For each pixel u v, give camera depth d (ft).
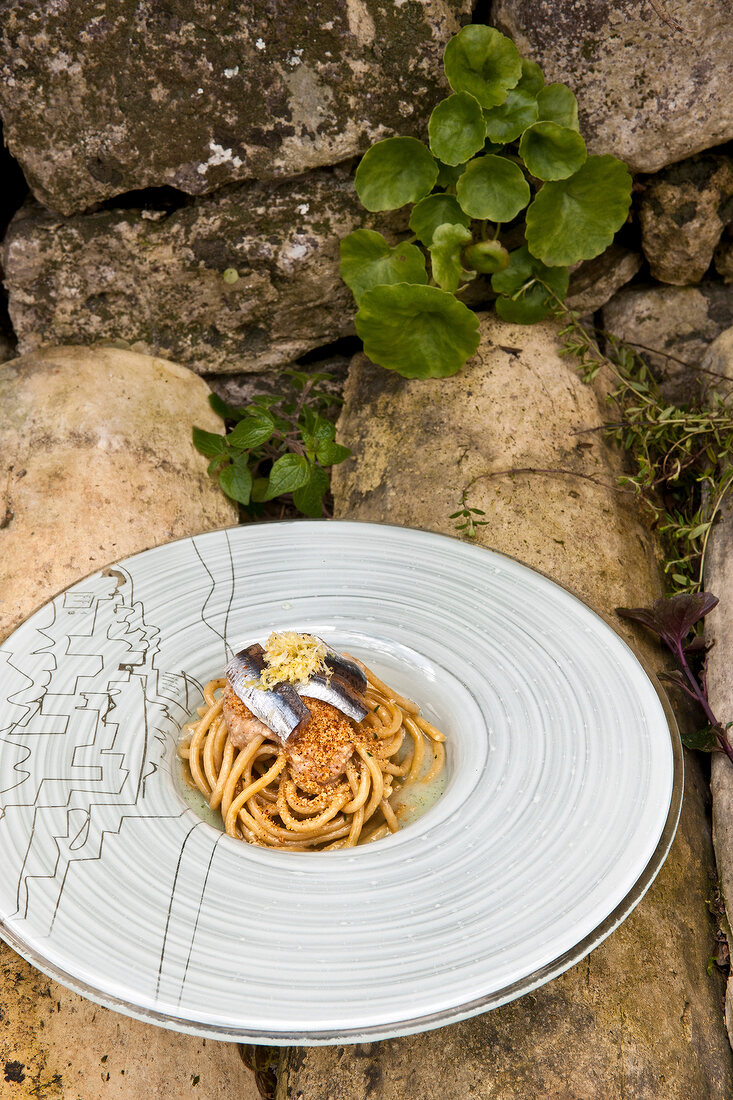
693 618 2.43
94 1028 2.07
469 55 2.62
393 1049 2.06
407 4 2.63
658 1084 2.01
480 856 1.98
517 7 2.66
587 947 1.87
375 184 2.73
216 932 1.89
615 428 2.80
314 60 2.63
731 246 2.89
